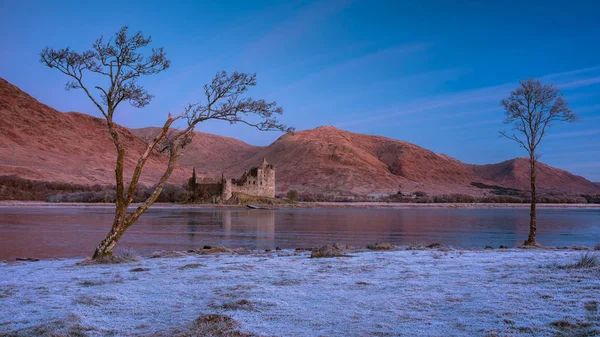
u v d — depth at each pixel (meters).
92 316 7.76
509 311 7.31
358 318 7.33
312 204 153.88
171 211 104.62
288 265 14.27
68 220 64.62
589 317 6.80
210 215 90.00
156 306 8.48
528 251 19.75
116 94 19.44
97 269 14.37
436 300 8.42
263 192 154.62
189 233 49.06
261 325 6.98
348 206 160.25
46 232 45.97
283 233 51.56
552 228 64.56
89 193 134.00
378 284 10.31
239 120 20.92
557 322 6.58
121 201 18.84
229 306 8.20
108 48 19.17
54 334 6.63
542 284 9.44
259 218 83.12
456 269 12.45
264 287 10.20
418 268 12.88
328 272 12.51
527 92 30.58
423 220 84.75
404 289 9.60
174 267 14.30
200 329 6.70
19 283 11.34
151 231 50.97
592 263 11.77
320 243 40.03
